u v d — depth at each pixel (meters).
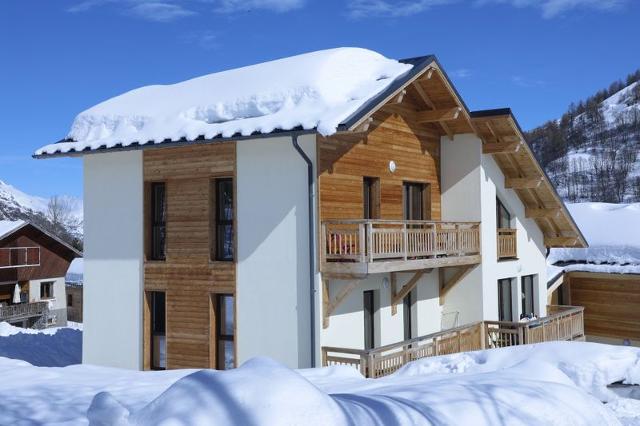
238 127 12.66
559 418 7.01
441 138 17.11
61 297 43.00
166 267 14.27
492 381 8.09
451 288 17.02
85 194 15.37
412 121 15.88
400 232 13.30
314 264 12.59
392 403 6.34
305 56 15.70
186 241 14.04
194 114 14.28
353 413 5.59
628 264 22.12
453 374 10.23
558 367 10.55
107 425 5.43
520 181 17.88
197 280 13.88
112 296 14.93
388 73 13.86
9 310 37.44
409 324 16.11
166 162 14.32
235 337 13.40
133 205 14.72
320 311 12.59
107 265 15.02
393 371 12.95
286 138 12.95
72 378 9.69
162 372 10.59
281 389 5.30
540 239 20.30
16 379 9.38
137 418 5.34
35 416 7.23
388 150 14.91
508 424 6.62
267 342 13.09
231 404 5.18
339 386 9.12
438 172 16.94
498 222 18.62
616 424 7.54
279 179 13.02
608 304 22.17
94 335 15.11
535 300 20.08
